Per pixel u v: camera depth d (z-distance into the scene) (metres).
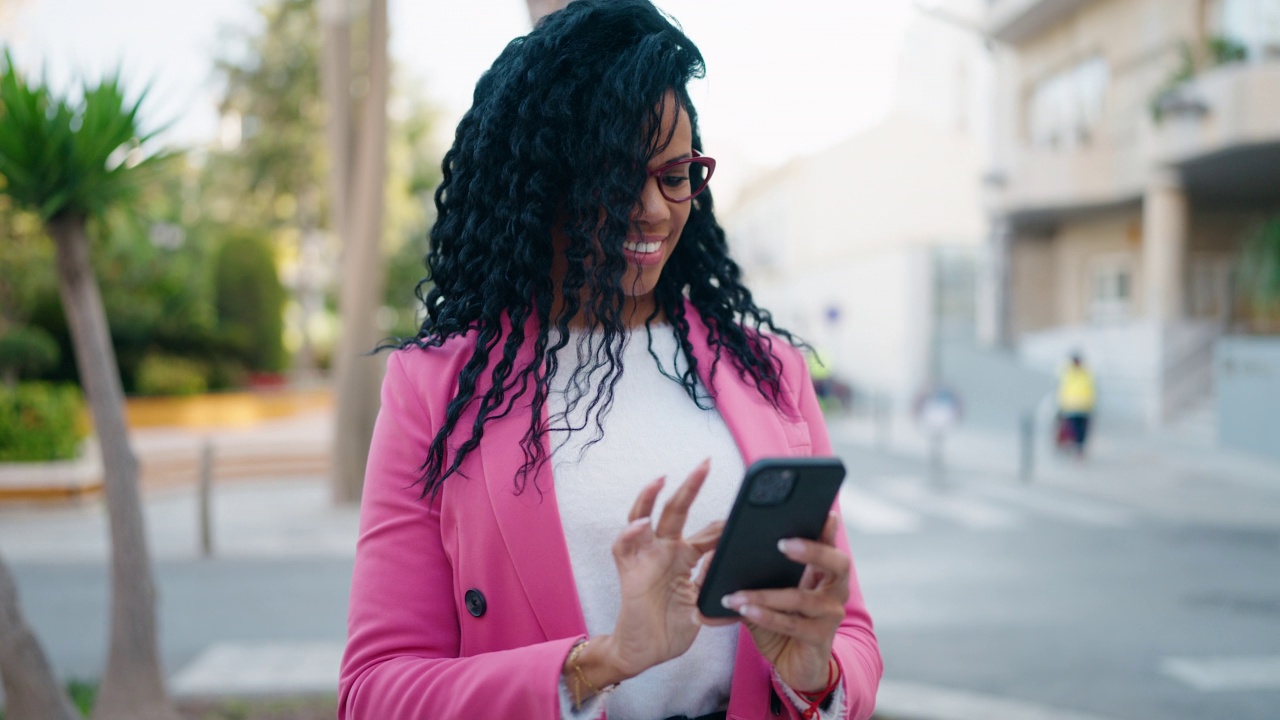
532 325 1.24
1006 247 22.02
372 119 10.02
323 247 24.83
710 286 1.38
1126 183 17.55
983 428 19.75
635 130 1.12
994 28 19.89
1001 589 6.93
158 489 12.23
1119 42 17.78
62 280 3.57
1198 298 18.59
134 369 17.14
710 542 1.00
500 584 1.13
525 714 1.00
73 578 7.46
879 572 7.45
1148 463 13.77
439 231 1.30
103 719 3.86
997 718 4.43
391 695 1.08
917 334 24.27
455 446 1.17
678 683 1.18
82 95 3.33
